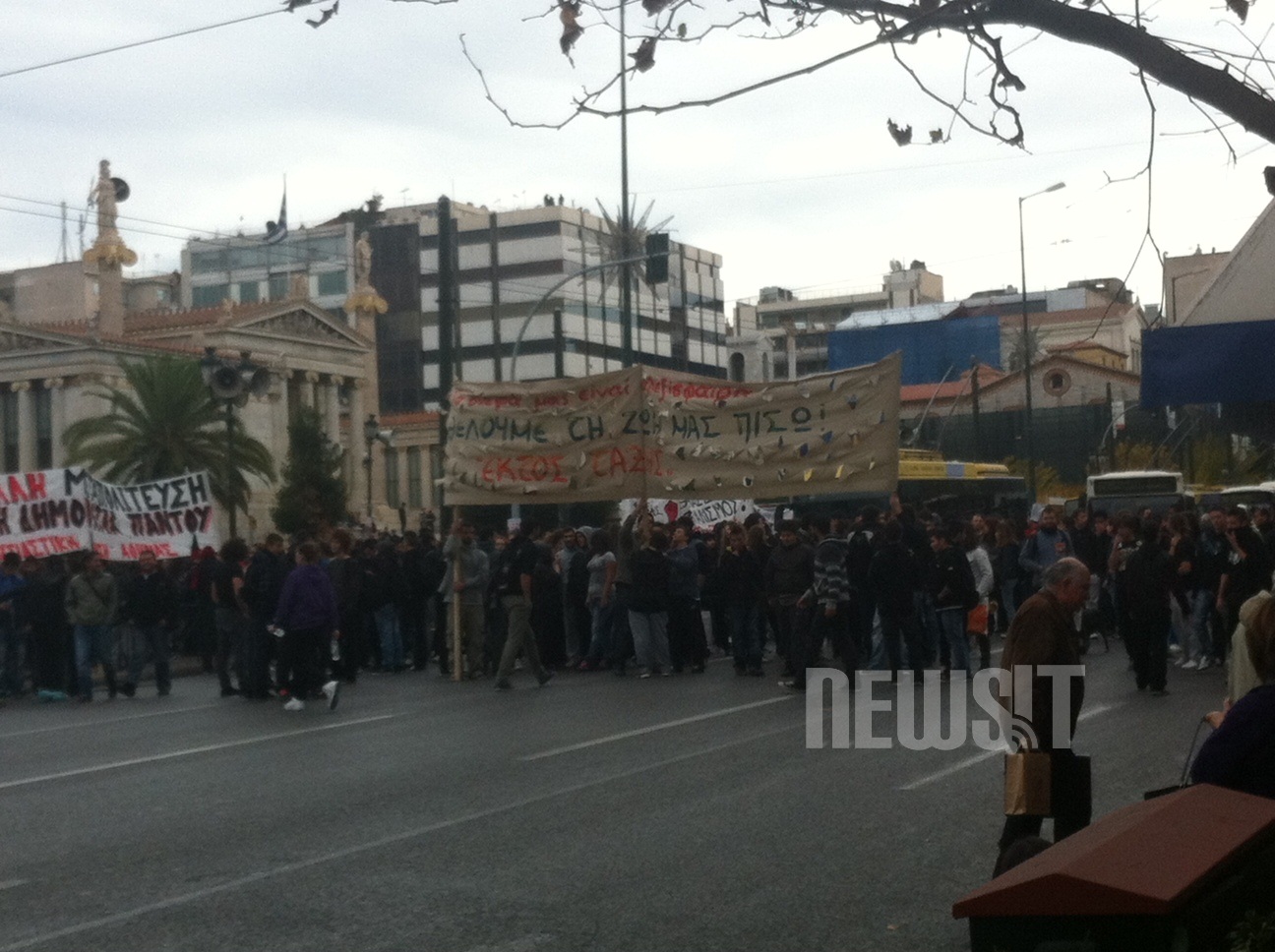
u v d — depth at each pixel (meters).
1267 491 39.44
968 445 79.38
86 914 7.67
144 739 15.09
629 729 14.38
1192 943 3.67
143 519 23.12
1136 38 5.81
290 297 80.44
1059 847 4.14
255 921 7.42
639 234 46.16
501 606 19.80
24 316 85.06
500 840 9.20
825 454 20.16
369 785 11.45
